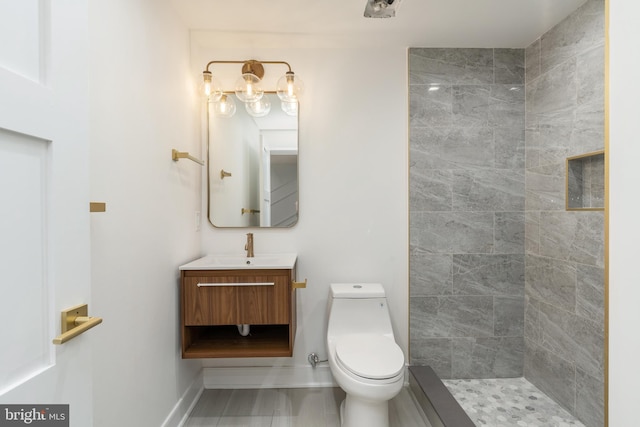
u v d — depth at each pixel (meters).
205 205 2.20
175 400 1.72
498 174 2.23
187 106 1.94
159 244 1.54
